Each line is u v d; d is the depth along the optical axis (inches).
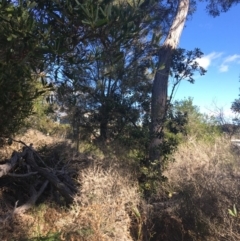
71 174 287.1
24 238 195.8
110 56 133.7
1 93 154.0
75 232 192.7
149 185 263.1
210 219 199.0
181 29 356.2
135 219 229.6
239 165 232.7
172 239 222.8
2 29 114.7
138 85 396.5
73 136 439.8
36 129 433.4
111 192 224.1
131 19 126.0
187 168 250.8
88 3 111.5
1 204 243.3
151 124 315.6
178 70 341.1
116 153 304.5
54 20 131.3
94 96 384.8
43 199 268.7
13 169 273.7
